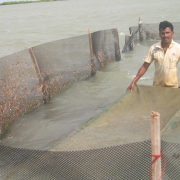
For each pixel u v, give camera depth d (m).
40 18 38.31
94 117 4.36
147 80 8.13
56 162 3.06
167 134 3.61
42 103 6.80
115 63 10.12
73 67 7.89
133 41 12.35
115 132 3.94
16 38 19.81
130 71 9.09
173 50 4.69
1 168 3.25
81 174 2.99
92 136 3.82
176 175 2.94
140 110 4.65
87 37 8.28
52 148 3.54
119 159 2.87
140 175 2.80
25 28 26.06
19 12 61.41
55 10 59.34
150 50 4.82
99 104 6.75
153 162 2.44
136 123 4.22
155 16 27.47
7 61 5.79
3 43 17.88
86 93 7.43
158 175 2.46
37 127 5.75
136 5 51.56
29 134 5.55
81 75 8.27
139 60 10.44
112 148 2.88
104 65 9.54
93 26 23.52
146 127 4.03
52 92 7.20
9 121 5.84
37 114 6.32
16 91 6.00
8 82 5.80
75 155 2.97
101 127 4.15
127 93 4.89
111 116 4.45
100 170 2.92
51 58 7.08
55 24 27.66
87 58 8.40
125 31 18.98
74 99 7.10
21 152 3.20
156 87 4.88
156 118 2.32
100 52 9.19
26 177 3.16
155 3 51.91
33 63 6.41
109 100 6.96
